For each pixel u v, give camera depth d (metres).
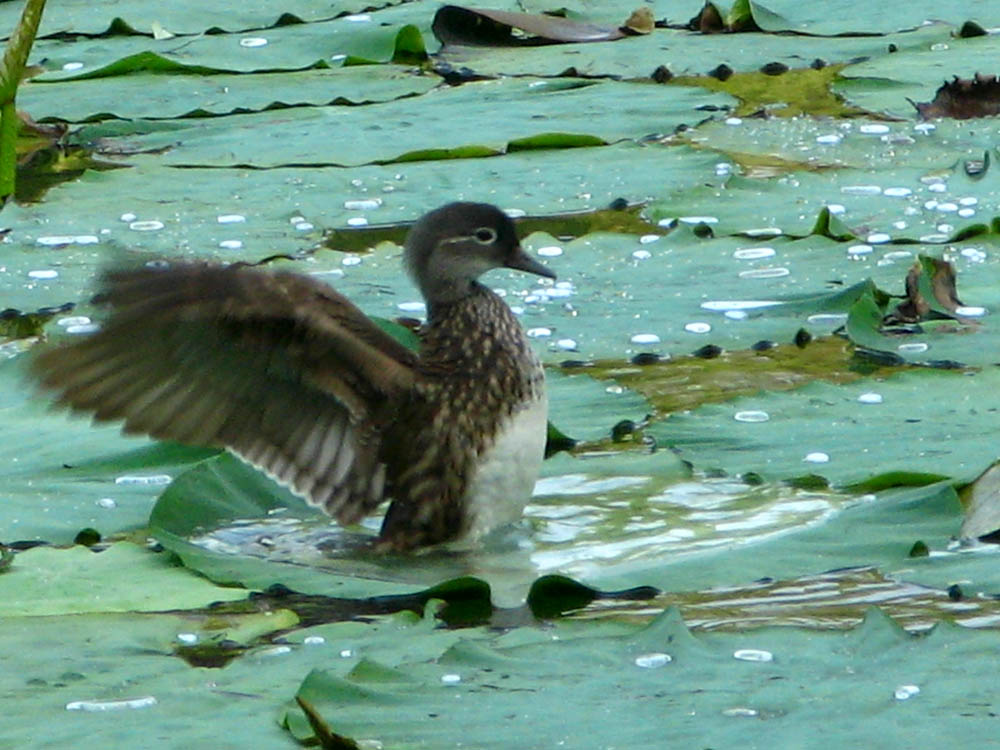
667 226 15.20
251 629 8.73
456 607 9.06
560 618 8.85
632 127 17.95
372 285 13.99
